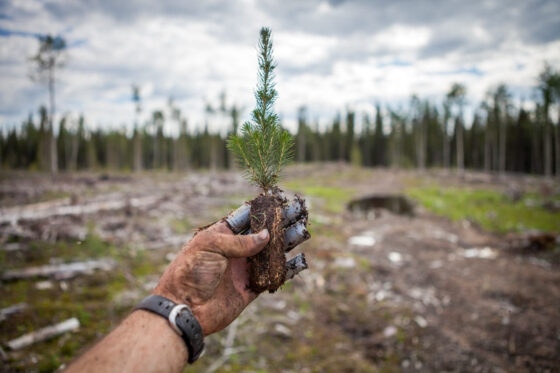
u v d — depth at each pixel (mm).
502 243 10375
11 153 60750
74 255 7309
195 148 64875
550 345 4984
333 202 18891
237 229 1468
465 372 4508
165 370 887
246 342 4898
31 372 3826
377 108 69000
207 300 1144
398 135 56969
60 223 8961
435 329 5559
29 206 11625
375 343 5125
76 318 4949
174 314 964
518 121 51781
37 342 4348
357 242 10570
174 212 12086
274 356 4664
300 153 61500
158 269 7035
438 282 7504
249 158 1638
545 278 7543
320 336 5242
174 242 8688
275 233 1425
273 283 1386
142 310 987
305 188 24750
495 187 25750
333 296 6586
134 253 7711
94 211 10930
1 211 10289
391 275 7887
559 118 33031
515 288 7047
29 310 5051
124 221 9945
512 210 15547
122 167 58812
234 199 15484
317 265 7891
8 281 6020
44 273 6266
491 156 58438
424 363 4699
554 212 14844
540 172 47438
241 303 1328
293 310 5922
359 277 7473
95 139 65375
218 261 1179
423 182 31234
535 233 10820
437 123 55938
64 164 57938
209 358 4496
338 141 74250
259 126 1635
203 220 11242
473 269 8266
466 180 32156
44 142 41562
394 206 18391
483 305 6348
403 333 5406
